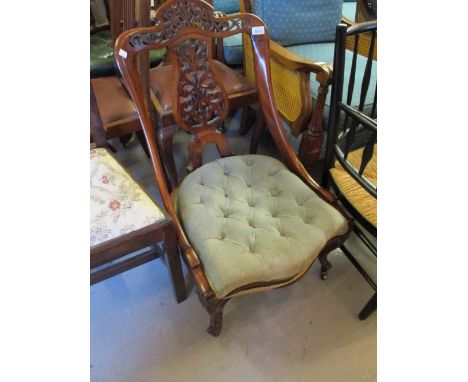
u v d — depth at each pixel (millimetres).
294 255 838
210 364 1010
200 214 924
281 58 1324
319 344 1054
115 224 824
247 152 1795
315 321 1106
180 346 1048
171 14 843
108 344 1051
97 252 792
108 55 1648
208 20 892
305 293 1180
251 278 801
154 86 1292
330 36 1705
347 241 1338
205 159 1745
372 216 890
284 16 1553
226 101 1035
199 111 1011
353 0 2281
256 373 993
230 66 1849
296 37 1633
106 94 1293
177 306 1145
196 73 946
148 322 1104
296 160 1103
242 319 1108
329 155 1032
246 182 1048
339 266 1257
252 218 930
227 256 817
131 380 978
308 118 1351
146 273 1239
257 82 1049
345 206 1014
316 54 1600
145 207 868
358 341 1061
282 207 964
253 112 1802
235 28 939
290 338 1066
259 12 1539
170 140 1283
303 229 892
